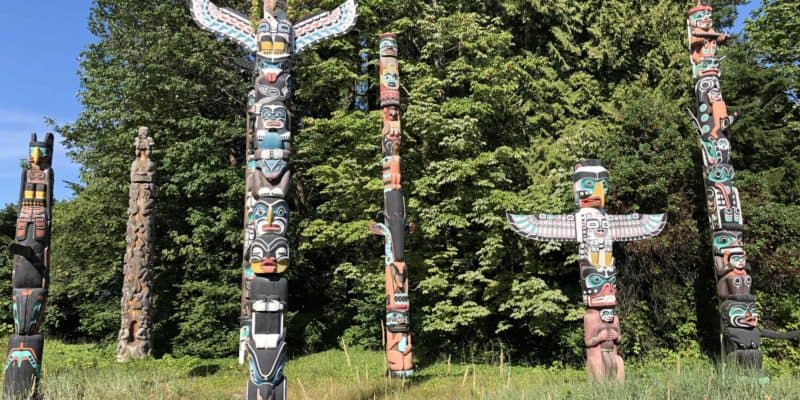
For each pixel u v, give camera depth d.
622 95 18.27
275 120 7.85
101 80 20.34
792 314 13.77
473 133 16.09
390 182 13.30
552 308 14.77
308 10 18.16
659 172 14.63
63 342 23.56
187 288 18.09
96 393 9.27
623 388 8.16
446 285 15.53
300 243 19.72
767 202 14.38
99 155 19.83
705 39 12.73
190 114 19.72
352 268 17.08
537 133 18.80
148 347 15.46
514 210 15.71
